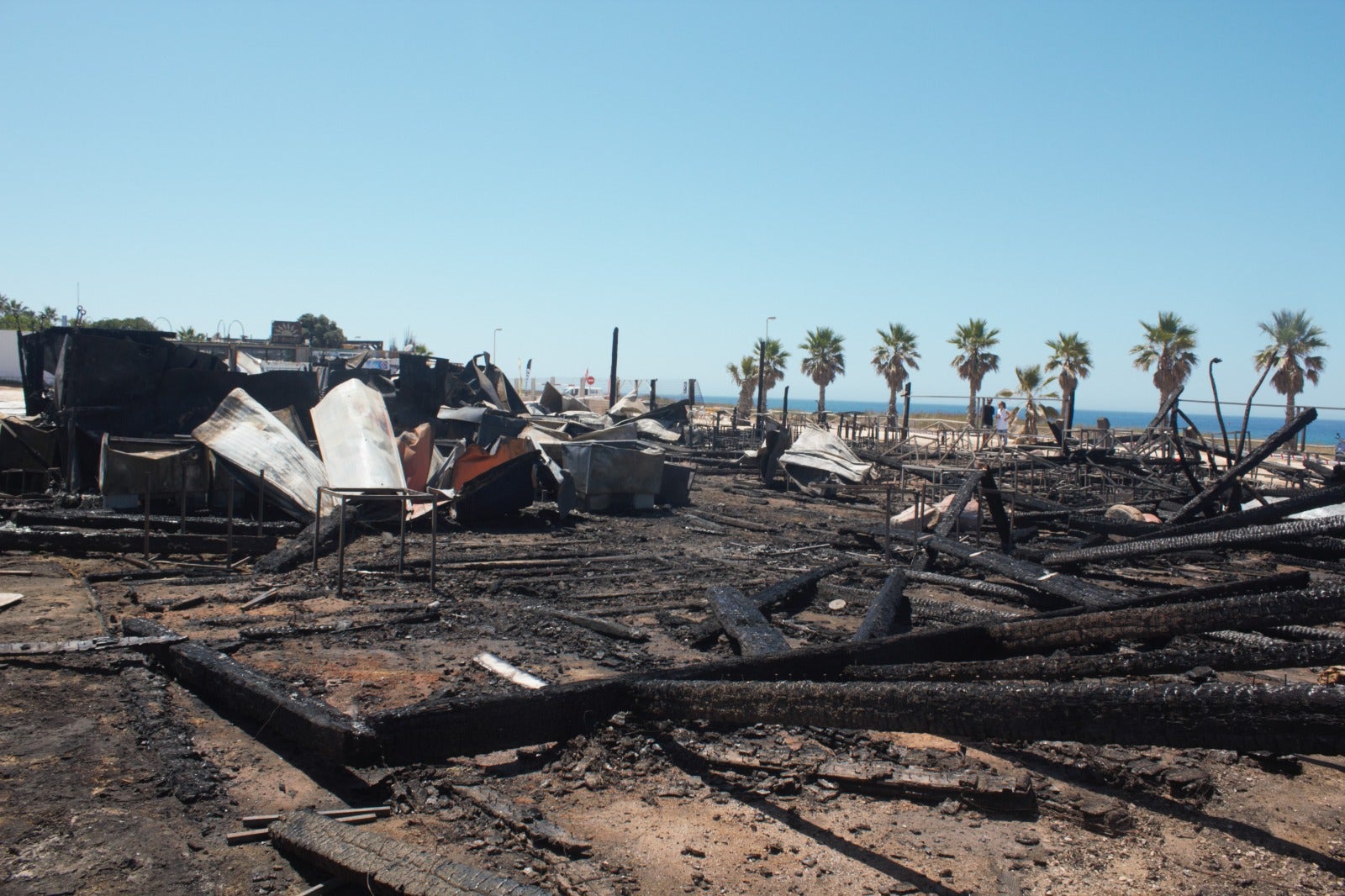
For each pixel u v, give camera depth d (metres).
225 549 11.04
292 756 4.93
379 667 6.78
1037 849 4.21
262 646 7.25
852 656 6.10
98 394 15.09
